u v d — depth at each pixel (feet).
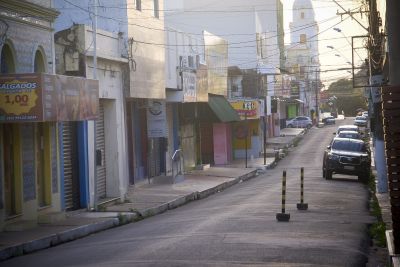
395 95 46.57
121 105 102.17
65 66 87.81
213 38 168.25
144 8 111.34
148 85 112.47
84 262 47.39
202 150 188.03
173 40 132.98
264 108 226.58
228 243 53.21
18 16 69.51
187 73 138.72
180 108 152.15
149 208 88.02
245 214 76.38
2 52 67.56
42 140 76.54
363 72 235.20
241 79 221.87
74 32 87.71
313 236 57.93
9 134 68.85
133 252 50.52
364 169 129.90
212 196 114.21
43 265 47.85
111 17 103.35
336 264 45.01
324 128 363.56
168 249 50.98
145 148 124.36
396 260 43.39
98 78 93.40
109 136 99.09
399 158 46.42
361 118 353.51
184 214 83.05
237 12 234.58
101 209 86.69
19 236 61.46
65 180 83.71
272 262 44.93
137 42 107.24
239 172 157.69
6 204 67.67
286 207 84.23
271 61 276.41
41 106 63.98
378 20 93.40
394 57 62.23
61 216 74.84
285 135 300.40
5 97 64.23
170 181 125.39
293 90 347.77
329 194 103.19
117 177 98.32
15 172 69.51
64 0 102.47
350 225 66.95
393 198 46.47
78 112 74.23
